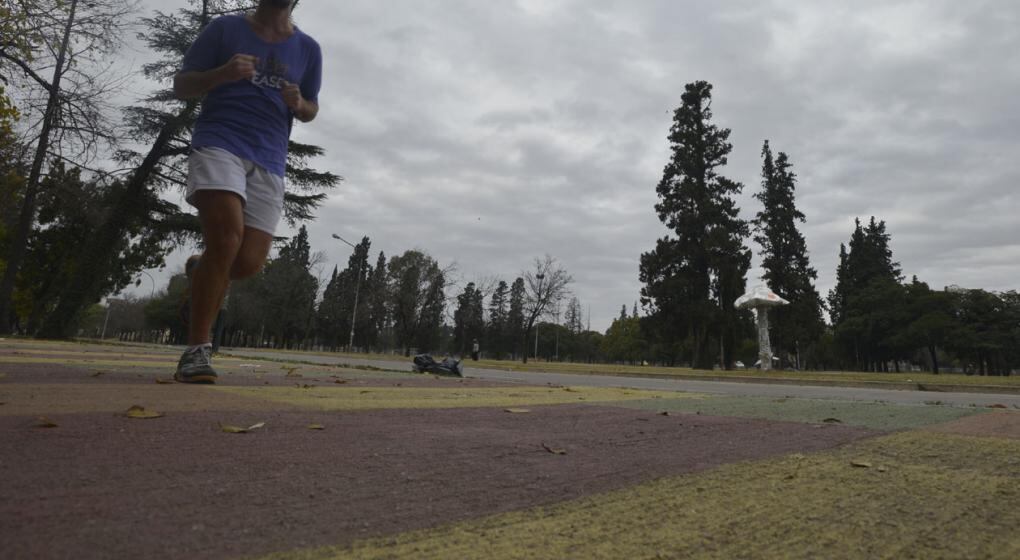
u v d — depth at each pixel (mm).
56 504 1266
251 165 3447
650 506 1568
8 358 5430
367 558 1089
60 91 14539
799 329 50062
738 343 42656
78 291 17250
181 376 3812
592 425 3170
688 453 2408
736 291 41375
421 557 1110
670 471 2031
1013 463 2336
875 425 3604
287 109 3688
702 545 1267
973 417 4215
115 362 5727
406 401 3852
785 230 52156
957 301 64188
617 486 1787
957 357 65062
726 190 42875
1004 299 64750
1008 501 1713
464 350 98750
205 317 3791
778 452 2502
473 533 1278
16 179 15383
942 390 15680
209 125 3330
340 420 2762
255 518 1284
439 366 9742
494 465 2002
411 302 64250
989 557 1243
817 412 4410
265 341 92438
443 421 2996
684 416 3801
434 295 66375
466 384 6293
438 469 1889
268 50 3498
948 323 59656
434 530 1284
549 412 3709
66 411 2400
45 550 1013
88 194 18031
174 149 18312
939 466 2256
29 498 1292
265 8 3506
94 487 1410
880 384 16875
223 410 2746
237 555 1060
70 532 1110
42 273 27016
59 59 13742
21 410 2359
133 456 1741
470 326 96375
